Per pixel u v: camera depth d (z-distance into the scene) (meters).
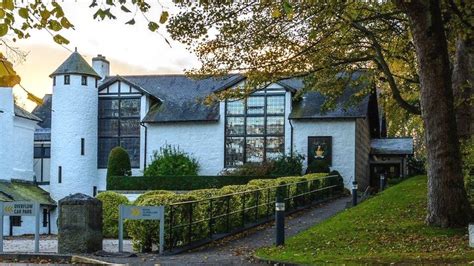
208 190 20.83
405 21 22.11
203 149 41.06
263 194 22.83
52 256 13.68
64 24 6.63
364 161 42.66
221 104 41.00
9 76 4.55
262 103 40.44
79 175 41.75
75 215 15.01
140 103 42.81
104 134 43.12
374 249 13.19
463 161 17.41
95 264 12.90
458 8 17.53
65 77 42.12
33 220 38.09
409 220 16.97
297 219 22.73
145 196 20.17
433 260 11.17
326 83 25.70
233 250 15.73
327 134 39.09
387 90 32.50
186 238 16.66
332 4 18.64
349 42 23.33
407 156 45.22
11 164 40.00
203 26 21.12
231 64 23.28
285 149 39.69
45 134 45.62
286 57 23.17
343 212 21.08
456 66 18.11
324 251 13.32
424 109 15.84
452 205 15.54
